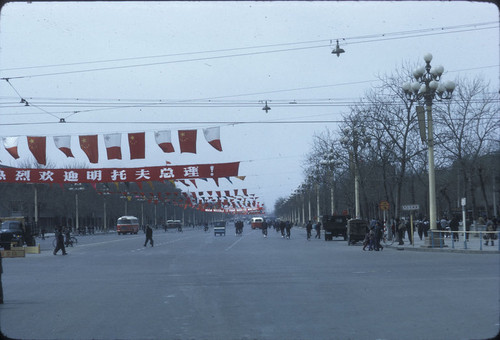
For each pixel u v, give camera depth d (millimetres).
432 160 37219
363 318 11586
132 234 102875
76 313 12820
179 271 23641
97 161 34469
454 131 47531
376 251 37281
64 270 25656
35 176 41406
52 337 10133
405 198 83000
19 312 13109
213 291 16344
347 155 59031
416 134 49938
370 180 56219
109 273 23500
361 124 51500
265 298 14680
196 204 107250
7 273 24531
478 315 11703
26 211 93688
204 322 11375
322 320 11422
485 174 57500
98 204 111500
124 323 11430
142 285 18469
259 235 84062
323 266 24875
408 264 25062
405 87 37656
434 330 10258
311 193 98375
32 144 33812
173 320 11672
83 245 55438
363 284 17516
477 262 25422
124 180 42188
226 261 29156
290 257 31719
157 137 34469
